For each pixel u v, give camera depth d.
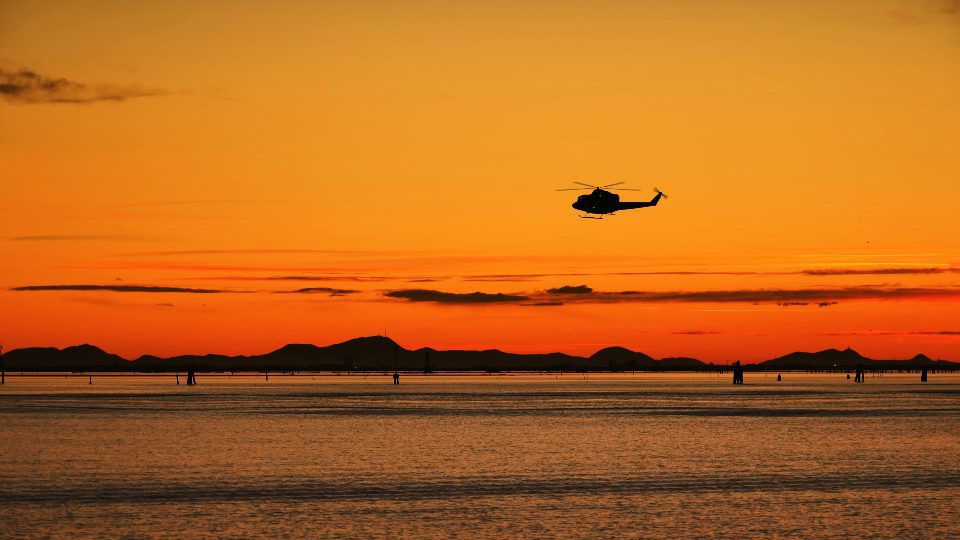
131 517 167.12
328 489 198.00
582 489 198.25
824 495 190.62
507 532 156.25
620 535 154.50
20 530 156.75
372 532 156.12
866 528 159.38
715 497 188.50
